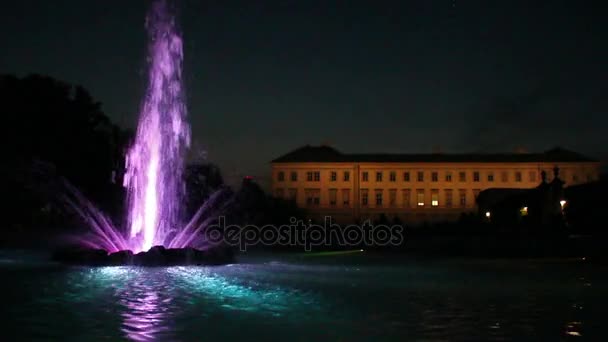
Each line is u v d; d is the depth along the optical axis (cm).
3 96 5100
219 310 1264
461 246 3872
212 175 6288
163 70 3338
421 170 12719
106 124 5919
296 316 1201
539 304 1388
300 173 12888
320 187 12825
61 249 2580
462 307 1336
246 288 1666
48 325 1083
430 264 2706
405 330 1067
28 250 3155
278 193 12862
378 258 3175
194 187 6125
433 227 5822
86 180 5547
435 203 12625
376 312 1258
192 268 2364
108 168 5747
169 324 1104
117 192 5628
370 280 1939
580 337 1016
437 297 1512
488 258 3177
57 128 5266
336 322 1138
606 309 1312
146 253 2480
